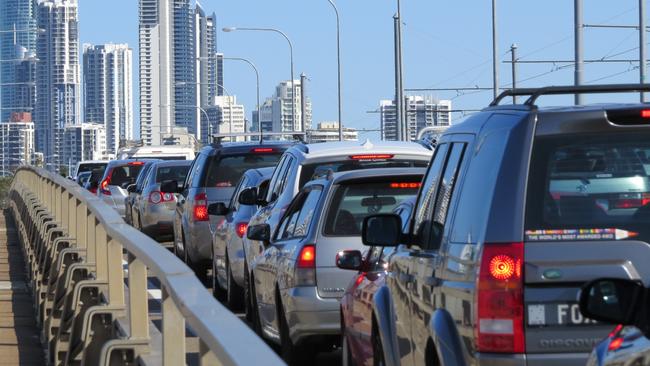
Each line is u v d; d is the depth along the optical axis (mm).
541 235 12281
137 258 14766
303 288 23562
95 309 18656
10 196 82875
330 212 23891
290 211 27359
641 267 12125
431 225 15516
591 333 12148
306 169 29297
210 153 44062
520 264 12258
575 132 12586
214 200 43594
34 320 31438
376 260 21250
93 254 24188
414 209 17000
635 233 12219
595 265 12156
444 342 13406
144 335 15719
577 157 12516
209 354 9078
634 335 9648
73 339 20688
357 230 23750
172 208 60156
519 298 12219
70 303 22812
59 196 36156
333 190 24031
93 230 24125
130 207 68688
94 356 18766
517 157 12570
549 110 12727
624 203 12359
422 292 15141
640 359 9109
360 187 24016
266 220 30750
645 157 12508
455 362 13133
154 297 37219
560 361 12164
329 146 29859
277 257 25766
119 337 17484
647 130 12586
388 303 17984
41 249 33000
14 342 27734
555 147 12555
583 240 12234
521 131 12656
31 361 25094
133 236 15195
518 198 12430
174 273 11117
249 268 30625
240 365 7320
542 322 12195
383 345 17859
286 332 24812
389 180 24047
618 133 12578
